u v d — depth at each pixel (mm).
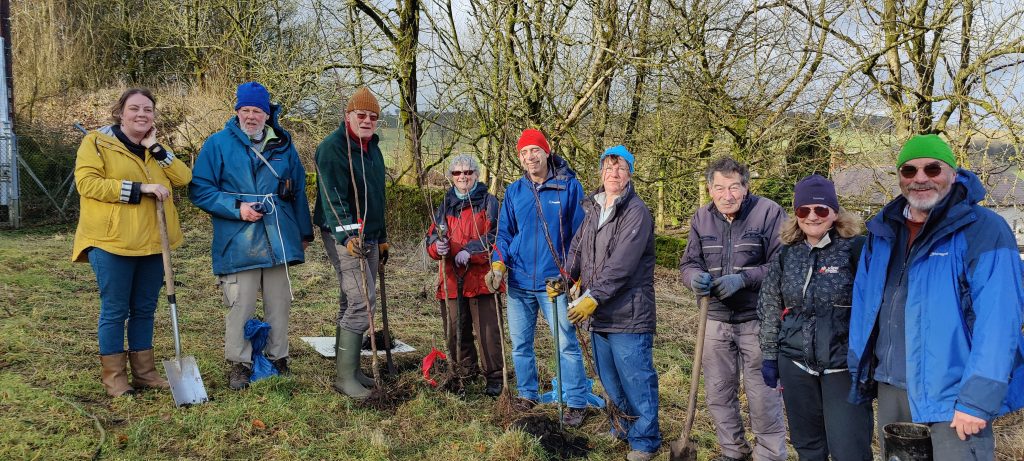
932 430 2432
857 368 2645
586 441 3809
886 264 2582
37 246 8438
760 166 9195
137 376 3941
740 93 9047
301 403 3916
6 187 10367
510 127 8648
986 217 2352
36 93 14055
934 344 2375
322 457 3354
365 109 3990
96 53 18016
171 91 15641
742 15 8922
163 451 3264
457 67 8297
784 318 2961
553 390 4469
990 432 2348
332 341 5379
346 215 3998
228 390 4012
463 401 4207
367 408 3996
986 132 7332
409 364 4945
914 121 7910
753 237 3303
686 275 3467
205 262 8320
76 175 3611
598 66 8555
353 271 4113
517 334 4188
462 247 4422
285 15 13922
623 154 3389
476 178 4492
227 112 12883
